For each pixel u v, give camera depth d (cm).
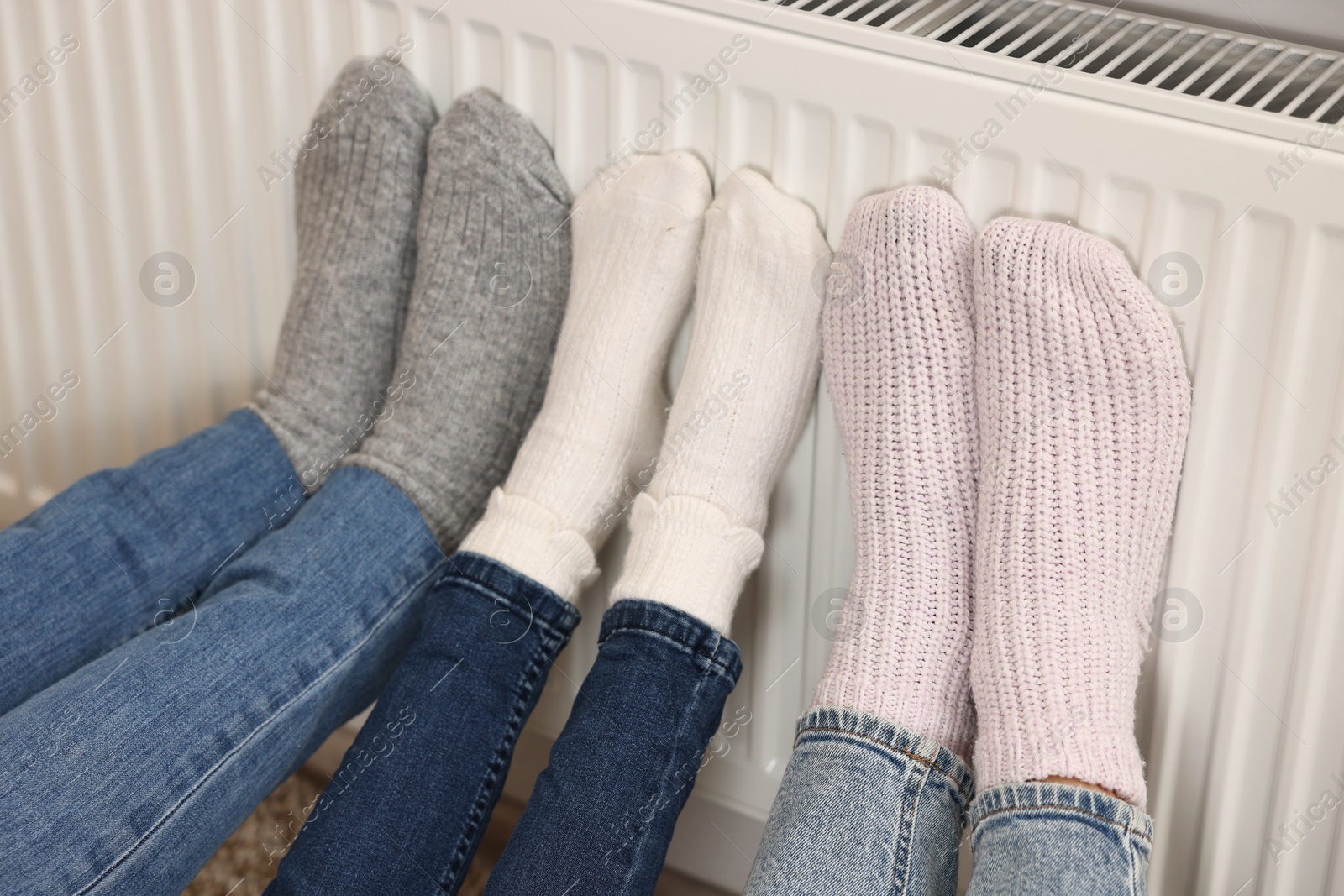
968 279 75
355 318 94
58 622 81
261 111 93
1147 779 79
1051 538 72
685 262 83
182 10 92
